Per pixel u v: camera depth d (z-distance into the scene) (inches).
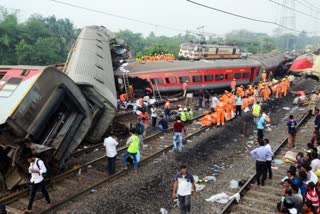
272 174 518.3
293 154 587.2
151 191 455.5
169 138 709.3
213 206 416.8
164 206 417.4
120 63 1190.9
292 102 1104.2
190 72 1158.3
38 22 3314.5
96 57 884.6
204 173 525.3
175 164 556.7
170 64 1191.6
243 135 747.4
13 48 2871.6
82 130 522.9
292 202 289.6
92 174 506.0
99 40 1171.3
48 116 455.5
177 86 1135.6
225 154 618.2
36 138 445.7
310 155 418.3
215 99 908.6
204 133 745.6
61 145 482.0
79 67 686.5
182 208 371.2
